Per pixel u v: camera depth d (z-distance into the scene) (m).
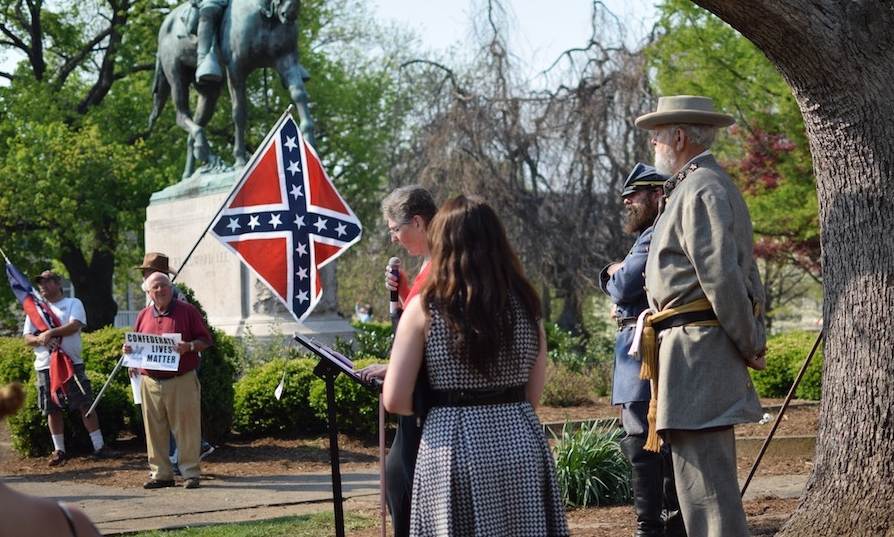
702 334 5.30
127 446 12.50
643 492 6.41
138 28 31.92
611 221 24.62
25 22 32.56
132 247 31.00
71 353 11.62
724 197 5.27
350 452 11.91
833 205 6.26
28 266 28.81
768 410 14.05
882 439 6.01
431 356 4.26
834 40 5.97
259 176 8.66
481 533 4.13
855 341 6.12
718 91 20.00
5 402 2.31
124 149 28.02
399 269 5.95
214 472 10.93
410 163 26.39
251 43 15.54
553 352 18.56
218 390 11.88
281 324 14.89
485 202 4.38
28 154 27.08
